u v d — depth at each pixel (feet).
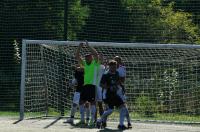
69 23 138.31
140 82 113.19
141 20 140.56
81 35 138.62
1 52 143.43
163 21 143.33
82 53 112.47
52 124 94.27
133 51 115.96
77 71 96.53
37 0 144.97
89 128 88.58
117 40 139.95
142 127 93.04
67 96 113.19
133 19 140.26
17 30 145.28
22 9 145.48
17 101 136.26
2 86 138.31
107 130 85.87
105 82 87.10
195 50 111.65
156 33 141.28
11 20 145.59
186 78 112.37
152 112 111.34
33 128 86.22
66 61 113.91
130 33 139.95
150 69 113.80
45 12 144.36
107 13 140.05
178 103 111.75
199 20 152.76
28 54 110.93
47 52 113.29
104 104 97.71
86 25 139.23
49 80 113.19
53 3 143.95
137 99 112.27
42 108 112.16
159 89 112.57
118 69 92.43
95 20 139.95
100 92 94.73
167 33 142.51
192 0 153.17
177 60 112.88
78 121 100.58
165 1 155.22
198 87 111.75
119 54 116.26
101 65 95.81
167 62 113.19
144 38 140.46
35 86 111.55
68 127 89.61
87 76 92.32
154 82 112.98
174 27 144.77
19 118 105.09
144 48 115.03
